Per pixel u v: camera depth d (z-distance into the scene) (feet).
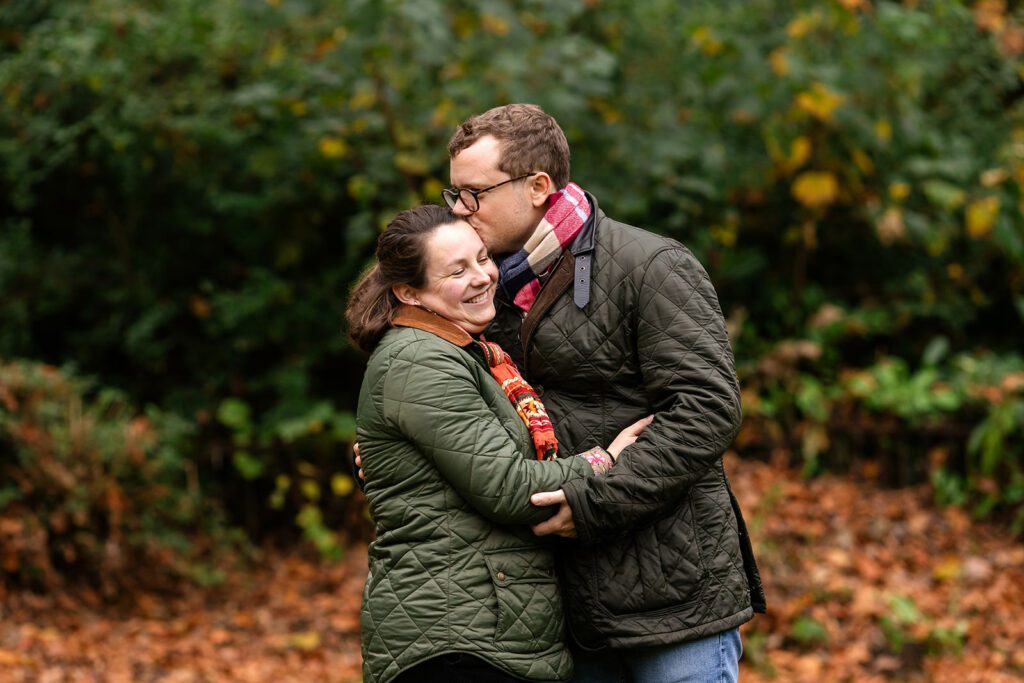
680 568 11.61
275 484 32.58
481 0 27.73
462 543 11.12
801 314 35.12
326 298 33.24
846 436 31.86
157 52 31.42
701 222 33.40
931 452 30.89
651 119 30.86
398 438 11.32
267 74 31.45
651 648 11.91
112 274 34.81
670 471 11.15
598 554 11.70
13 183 34.27
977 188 34.01
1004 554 27.32
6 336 33.50
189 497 29.37
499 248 12.34
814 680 22.34
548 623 11.30
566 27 30.12
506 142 11.89
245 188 33.35
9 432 26.20
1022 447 29.86
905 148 33.35
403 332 11.53
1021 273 34.83
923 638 23.57
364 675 11.50
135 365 35.01
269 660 24.32
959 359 33.63
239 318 32.78
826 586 25.52
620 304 11.68
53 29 31.45
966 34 35.42
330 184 31.94
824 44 32.07
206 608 27.55
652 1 32.14
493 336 12.53
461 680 10.91
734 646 12.12
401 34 28.12
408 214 11.71
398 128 29.25
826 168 32.27
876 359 35.01
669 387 11.41
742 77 31.04
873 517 28.99
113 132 31.07
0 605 25.09
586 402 11.96
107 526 27.43
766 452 32.09
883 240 33.58
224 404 32.37
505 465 10.96
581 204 11.96
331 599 27.91
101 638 24.81
